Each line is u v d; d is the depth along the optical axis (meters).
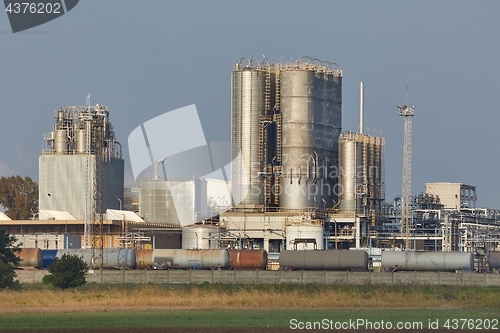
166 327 141.50
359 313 158.50
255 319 150.38
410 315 156.50
